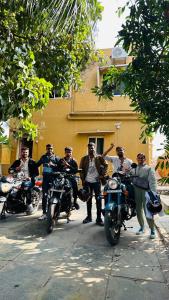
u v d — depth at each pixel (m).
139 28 3.87
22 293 3.04
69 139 14.25
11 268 3.73
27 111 4.67
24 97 4.21
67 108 14.44
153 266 3.90
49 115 14.57
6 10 4.98
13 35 5.39
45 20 4.17
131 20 3.88
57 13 3.91
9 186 6.51
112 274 3.61
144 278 3.50
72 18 4.04
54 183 5.88
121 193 5.23
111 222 4.83
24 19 4.95
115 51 14.20
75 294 3.05
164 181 4.52
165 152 4.41
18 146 14.34
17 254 4.28
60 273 3.60
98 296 3.03
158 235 5.52
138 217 5.65
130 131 13.62
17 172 7.02
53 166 6.76
